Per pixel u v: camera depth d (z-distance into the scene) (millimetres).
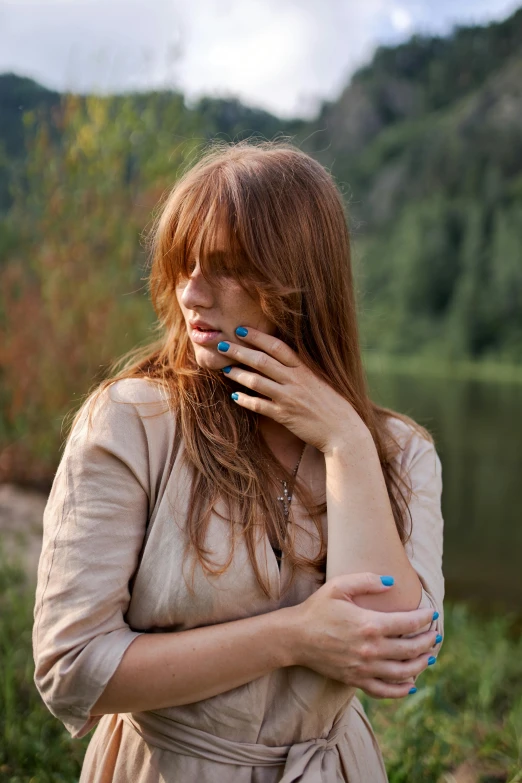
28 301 5441
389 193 74688
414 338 48812
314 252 1213
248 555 1096
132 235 5293
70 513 1068
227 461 1137
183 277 1194
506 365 44000
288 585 1143
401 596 1129
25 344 5402
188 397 1169
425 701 2572
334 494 1164
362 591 1092
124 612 1125
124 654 1025
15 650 2688
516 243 49188
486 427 15977
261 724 1120
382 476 1195
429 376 37312
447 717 2701
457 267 52594
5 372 5418
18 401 5367
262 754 1108
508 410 19672
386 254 58625
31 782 1958
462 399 23234
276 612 1088
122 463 1098
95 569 1048
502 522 7781
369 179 84250
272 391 1174
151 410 1146
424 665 1120
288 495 1200
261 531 1115
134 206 5336
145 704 1031
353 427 1192
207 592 1077
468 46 106875
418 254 53281
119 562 1067
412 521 1303
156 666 1023
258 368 1175
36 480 5512
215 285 1167
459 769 2432
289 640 1065
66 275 5348
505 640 4047
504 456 12227
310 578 1159
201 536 1083
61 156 5406
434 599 1237
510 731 2705
